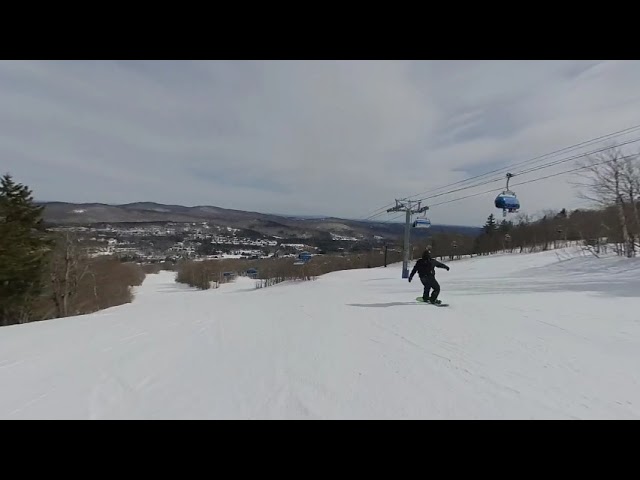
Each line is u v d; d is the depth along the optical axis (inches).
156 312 519.2
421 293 575.5
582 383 163.0
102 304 1473.9
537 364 189.3
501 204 819.4
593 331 251.9
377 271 1700.3
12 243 981.2
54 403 162.6
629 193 879.7
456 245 2502.5
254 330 313.6
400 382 170.1
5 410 156.8
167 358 231.8
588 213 1106.7
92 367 217.8
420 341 242.7
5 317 999.0
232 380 182.5
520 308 351.6
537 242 2020.2
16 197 1095.6
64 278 1205.7
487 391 157.5
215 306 573.0
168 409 151.7
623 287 483.8
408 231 1214.9
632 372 174.7
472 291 546.6
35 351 267.6
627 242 836.0
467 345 228.5
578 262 871.7
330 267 2390.5
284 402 153.3
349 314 368.8
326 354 221.6
